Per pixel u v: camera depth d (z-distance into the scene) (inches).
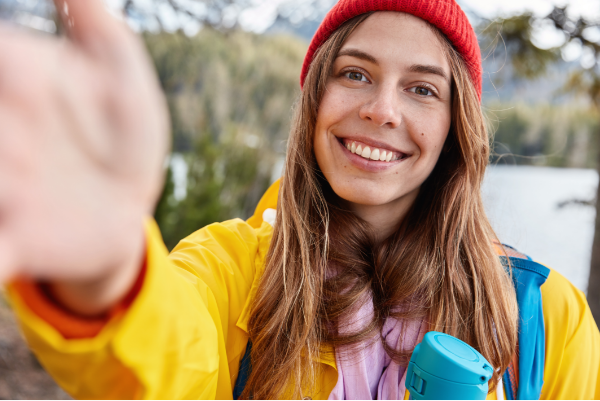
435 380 25.7
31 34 12.2
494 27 132.6
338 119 35.8
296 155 41.1
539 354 37.9
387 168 35.6
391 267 38.7
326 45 37.7
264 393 35.3
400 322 37.2
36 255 11.8
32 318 15.5
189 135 357.4
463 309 39.0
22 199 11.5
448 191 40.8
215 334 24.3
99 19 12.6
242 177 316.2
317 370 36.2
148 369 17.9
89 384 17.6
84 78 12.3
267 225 45.5
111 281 14.8
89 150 12.3
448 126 37.9
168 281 18.8
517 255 43.7
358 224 39.9
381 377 36.0
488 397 36.1
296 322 36.5
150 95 13.2
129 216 13.5
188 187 246.5
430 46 35.0
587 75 144.6
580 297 41.6
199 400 22.7
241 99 451.5
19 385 133.4
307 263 37.7
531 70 142.3
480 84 41.1
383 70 34.7
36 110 11.6
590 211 161.6
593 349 39.6
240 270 39.0
